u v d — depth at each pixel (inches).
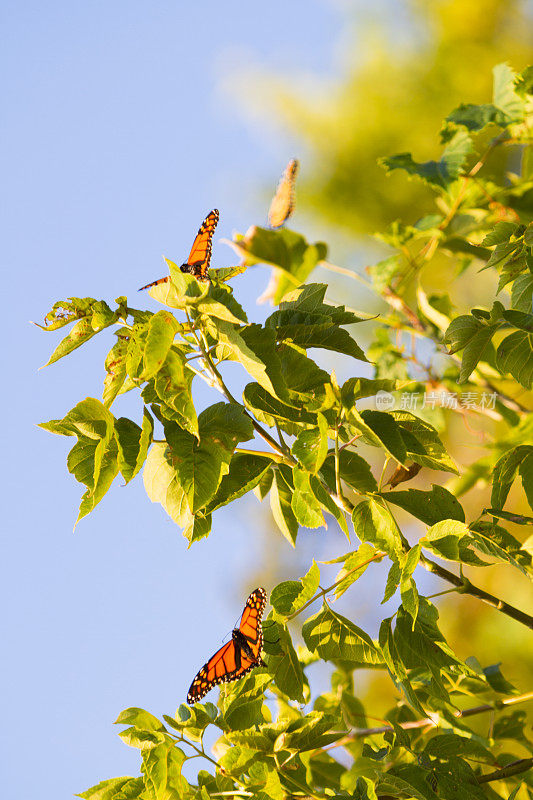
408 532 232.2
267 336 148.8
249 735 150.9
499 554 148.9
